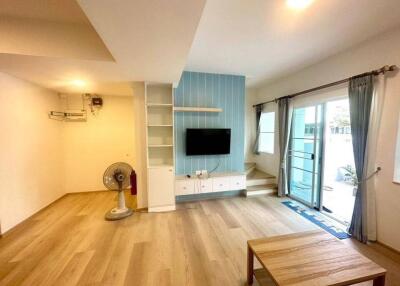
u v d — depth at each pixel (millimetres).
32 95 3168
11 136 2730
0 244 2396
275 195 4203
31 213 3105
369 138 2391
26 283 1784
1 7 1836
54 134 3775
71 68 2484
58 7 1849
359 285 1767
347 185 4660
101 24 1498
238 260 2109
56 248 2312
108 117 4332
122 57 2139
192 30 1602
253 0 1720
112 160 4402
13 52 2023
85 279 1832
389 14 1929
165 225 2893
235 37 2406
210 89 3924
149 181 3330
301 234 1850
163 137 3664
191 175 3877
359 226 2459
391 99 2223
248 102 5340
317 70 3281
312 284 1264
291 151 4059
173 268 1984
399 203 2178
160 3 1259
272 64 3355
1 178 2562
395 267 1985
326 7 1824
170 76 2902
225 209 3484
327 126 3232
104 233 2656
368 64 2469
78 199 3945
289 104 3883
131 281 1812
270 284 1649
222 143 3959
